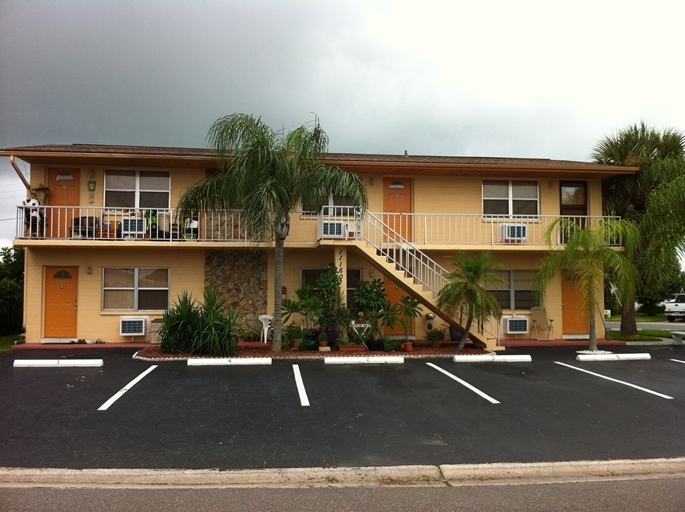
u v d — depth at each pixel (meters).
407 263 14.17
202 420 7.14
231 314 12.62
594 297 13.09
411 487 5.27
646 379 10.27
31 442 6.20
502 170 15.54
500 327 15.98
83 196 14.93
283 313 13.52
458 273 13.23
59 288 14.84
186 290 15.18
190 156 14.15
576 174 16.25
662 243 14.61
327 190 11.84
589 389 9.38
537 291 14.68
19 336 16.92
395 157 17.31
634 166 16.44
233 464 5.64
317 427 6.95
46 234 14.56
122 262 15.03
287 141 11.76
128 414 7.35
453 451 6.17
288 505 4.75
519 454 6.11
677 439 6.72
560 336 16.45
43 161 14.59
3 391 8.57
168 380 9.46
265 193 11.05
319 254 15.70
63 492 4.97
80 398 8.16
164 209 14.14
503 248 15.30
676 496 5.08
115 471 5.38
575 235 12.91
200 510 4.61
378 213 14.77
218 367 10.73
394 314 13.70
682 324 30.86
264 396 8.45
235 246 14.34
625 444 6.51
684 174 15.02
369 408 7.91
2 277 21.41
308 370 10.59
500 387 9.45
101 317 14.84
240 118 11.48
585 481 5.50
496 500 4.94
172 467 5.52
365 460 5.83
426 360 12.14
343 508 4.70
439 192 16.31
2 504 4.67
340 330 13.32
